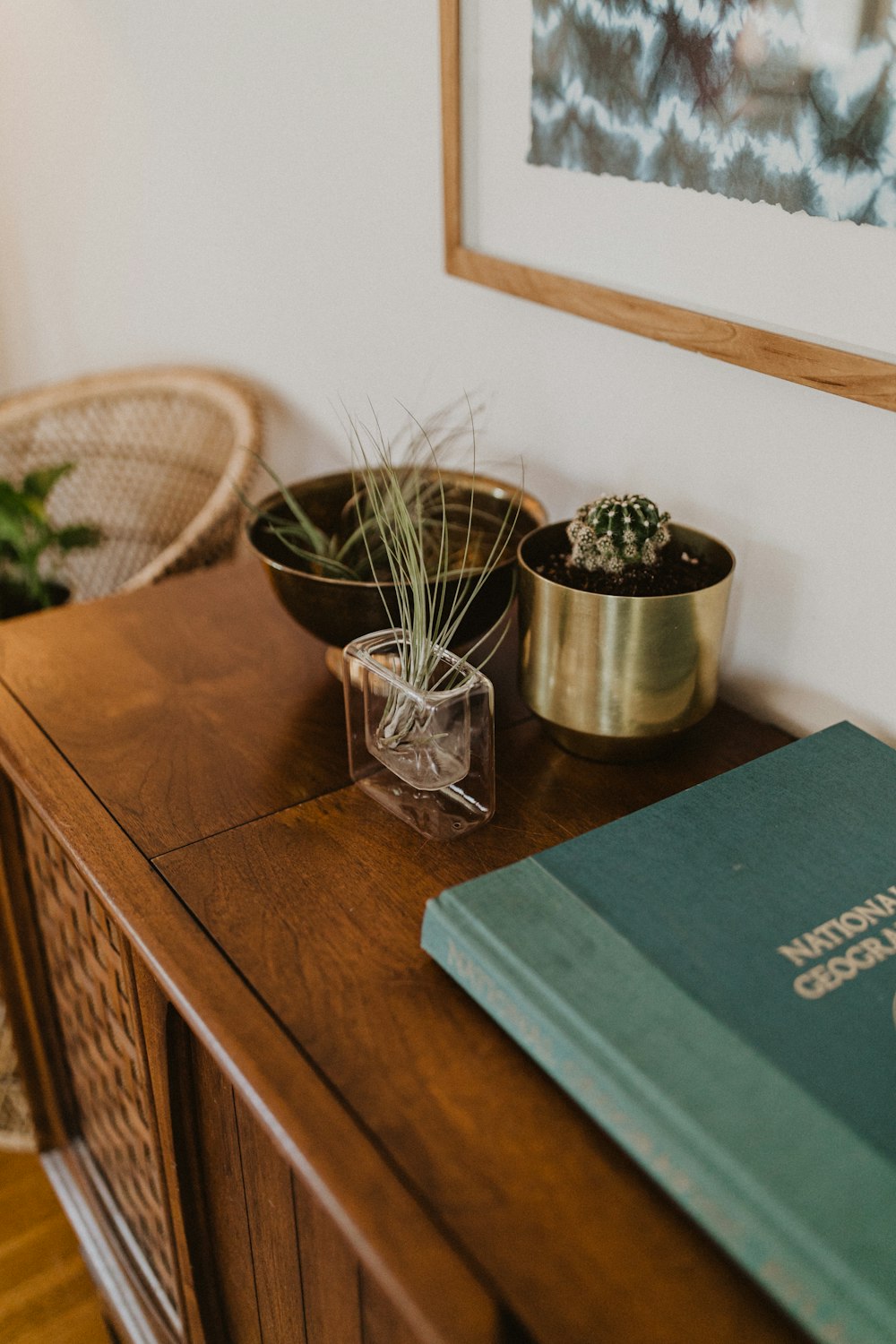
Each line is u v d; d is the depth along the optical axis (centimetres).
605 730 71
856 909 56
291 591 77
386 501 86
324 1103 51
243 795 73
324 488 93
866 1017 50
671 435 82
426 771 70
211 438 144
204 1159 75
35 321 190
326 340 122
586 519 71
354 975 58
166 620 96
